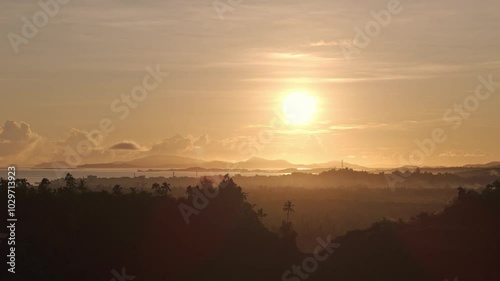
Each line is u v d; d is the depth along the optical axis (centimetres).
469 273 9631
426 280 9756
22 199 10894
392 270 10162
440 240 10394
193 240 11375
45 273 9812
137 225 11194
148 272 10725
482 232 10444
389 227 11238
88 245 10581
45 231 10388
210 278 10931
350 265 10662
